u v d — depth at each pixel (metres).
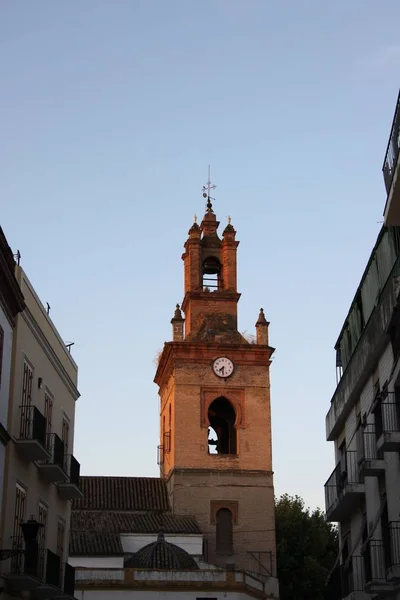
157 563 53.44
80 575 51.06
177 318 63.75
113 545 54.84
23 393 31.33
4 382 28.80
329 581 38.03
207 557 58.28
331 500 34.88
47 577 31.47
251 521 59.62
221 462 60.72
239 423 61.84
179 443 60.81
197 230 66.44
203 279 66.75
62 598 34.22
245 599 52.00
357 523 32.84
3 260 27.42
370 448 30.33
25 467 31.31
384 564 28.16
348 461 32.88
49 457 31.19
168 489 61.78
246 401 62.38
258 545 59.09
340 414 35.09
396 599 27.78
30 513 32.09
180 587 51.41
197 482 60.06
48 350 35.12
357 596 31.72
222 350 63.00
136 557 54.78
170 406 63.47
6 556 27.39
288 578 73.31
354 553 32.44
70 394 40.16
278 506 79.00
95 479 62.81
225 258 66.25
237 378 62.78
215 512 59.53
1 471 28.39
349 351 34.97
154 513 60.09
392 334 27.47
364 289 32.25
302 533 75.56
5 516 28.66
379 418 29.02
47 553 31.80
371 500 30.27
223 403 63.62
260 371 63.22
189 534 57.16
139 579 51.25
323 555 76.50
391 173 23.36
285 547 73.88
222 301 65.12
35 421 30.56
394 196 23.22
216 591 51.69
